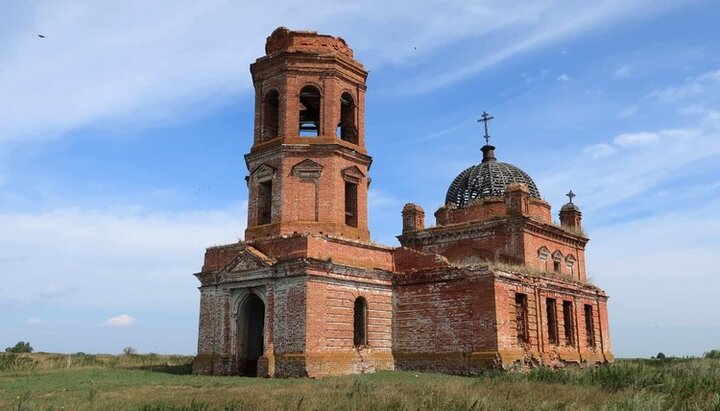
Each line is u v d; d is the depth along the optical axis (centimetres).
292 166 3522
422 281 3531
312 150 3538
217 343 3484
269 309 3256
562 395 2027
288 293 3209
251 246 3438
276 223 3472
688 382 2295
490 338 3206
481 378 2648
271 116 3791
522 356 3331
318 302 3180
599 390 2158
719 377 2481
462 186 4547
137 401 1920
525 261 3912
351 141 3781
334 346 3219
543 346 3572
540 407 1759
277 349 3186
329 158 3541
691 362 3562
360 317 3472
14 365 4028
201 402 1811
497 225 4041
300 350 3095
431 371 3384
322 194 3500
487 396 1945
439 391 1997
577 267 4559
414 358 3472
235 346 3422
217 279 3566
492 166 4534
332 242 3350
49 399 2066
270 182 3644
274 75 3706
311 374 3042
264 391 2120
